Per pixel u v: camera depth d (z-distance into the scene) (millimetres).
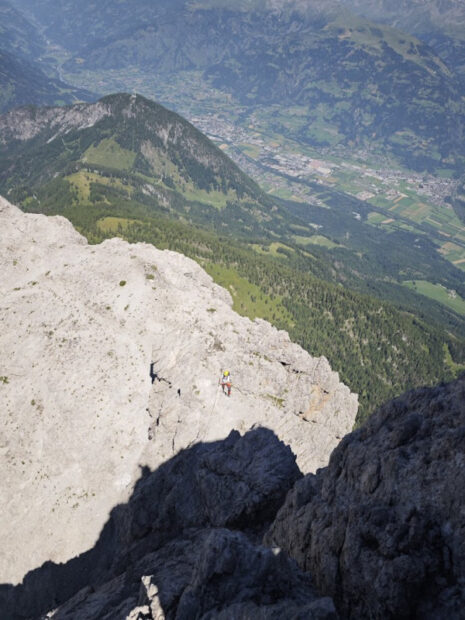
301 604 39500
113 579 74562
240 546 43375
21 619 89875
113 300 128500
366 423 54688
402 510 40219
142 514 90312
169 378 107562
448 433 42875
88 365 113500
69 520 97812
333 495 50219
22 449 103500
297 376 114188
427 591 36094
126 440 105062
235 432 87375
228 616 38156
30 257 143375
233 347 115812
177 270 145375
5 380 110562
